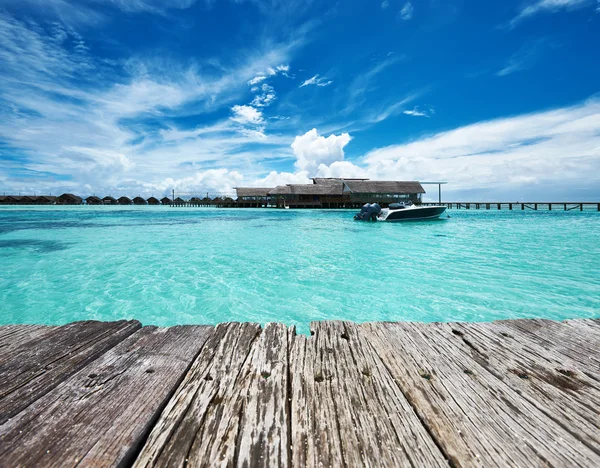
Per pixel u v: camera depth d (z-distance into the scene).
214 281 8.29
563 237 16.22
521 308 6.32
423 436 1.40
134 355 2.12
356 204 52.16
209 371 1.95
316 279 8.41
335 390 1.75
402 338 2.45
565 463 1.25
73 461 1.22
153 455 1.28
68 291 7.53
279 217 33.34
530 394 1.71
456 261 10.46
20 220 29.25
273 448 1.32
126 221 28.23
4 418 1.46
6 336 2.40
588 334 2.51
